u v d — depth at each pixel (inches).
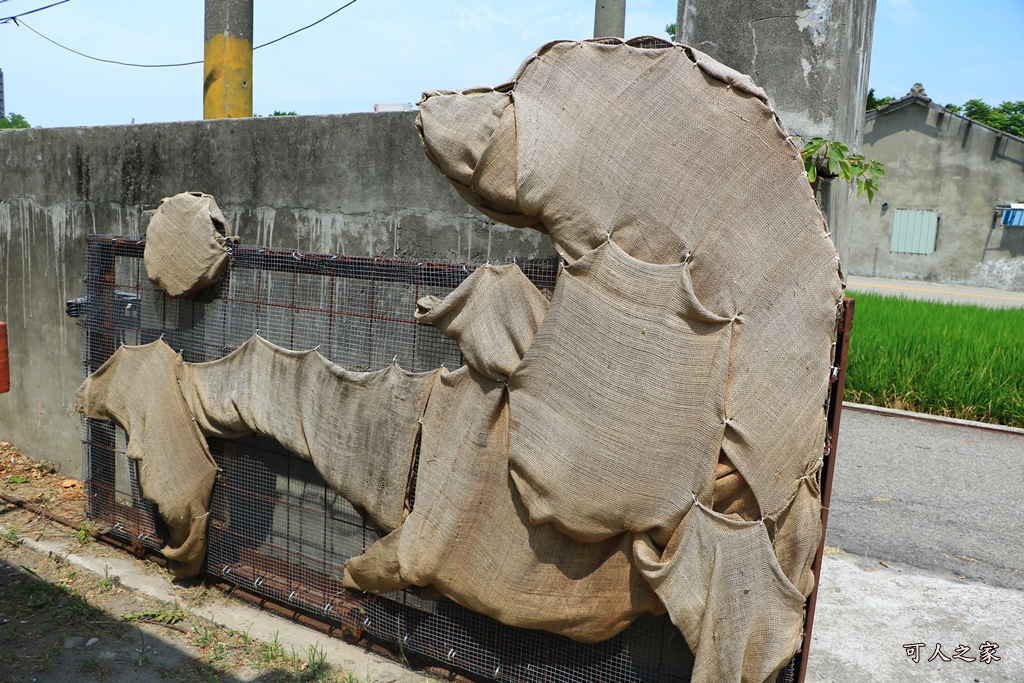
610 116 103.9
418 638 136.3
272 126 171.2
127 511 181.2
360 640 144.5
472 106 112.7
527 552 115.6
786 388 98.7
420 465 126.5
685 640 106.8
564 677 122.6
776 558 102.0
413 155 152.0
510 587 117.1
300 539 153.3
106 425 183.0
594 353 105.1
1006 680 140.7
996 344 400.8
